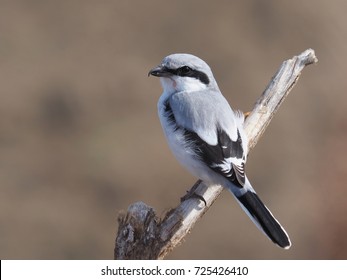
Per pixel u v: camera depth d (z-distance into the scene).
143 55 16.73
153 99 15.46
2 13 17.44
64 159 13.87
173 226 6.84
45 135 14.52
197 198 7.29
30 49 16.61
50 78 15.83
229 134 7.41
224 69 16.42
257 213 7.02
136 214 6.81
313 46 17.42
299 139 14.60
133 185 13.30
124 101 15.37
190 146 7.43
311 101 15.87
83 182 13.40
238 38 17.19
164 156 13.84
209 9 17.69
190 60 7.93
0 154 13.89
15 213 12.60
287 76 8.12
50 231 12.30
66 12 17.59
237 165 7.23
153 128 14.70
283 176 13.61
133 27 17.31
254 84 16.06
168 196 13.12
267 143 14.42
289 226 12.34
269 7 17.83
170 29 17.31
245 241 12.12
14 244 12.02
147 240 6.77
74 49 16.73
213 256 11.92
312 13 17.92
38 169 13.62
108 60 16.45
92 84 15.77
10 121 14.68
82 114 15.03
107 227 12.51
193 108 7.59
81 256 11.98
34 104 15.16
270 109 8.03
